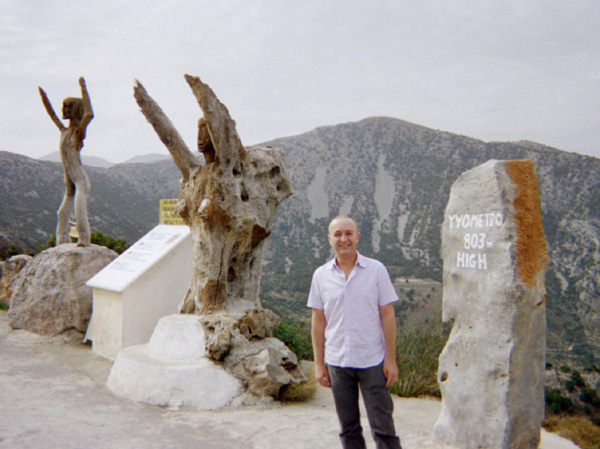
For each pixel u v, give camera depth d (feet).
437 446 15.97
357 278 12.54
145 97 25.09
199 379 19.89
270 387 20.58
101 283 29.25
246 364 21.04
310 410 20.35
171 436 16.44
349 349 12.34
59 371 25.12
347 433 12.74
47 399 20.15
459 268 16.72
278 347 22.84
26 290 34.91
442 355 16.83
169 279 29.45
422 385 25.31
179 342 21.63
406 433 17.53
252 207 23.76
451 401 16.24
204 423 17.80
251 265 25.23
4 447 14.83
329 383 13.02
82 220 34.63
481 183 16.19
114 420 17.81
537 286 15.47
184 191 25.08
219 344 20.67
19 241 136.67
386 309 12.53
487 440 15.01
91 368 26.09
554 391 69.41
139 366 20.54
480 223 16.08
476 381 15.53
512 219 15.39
